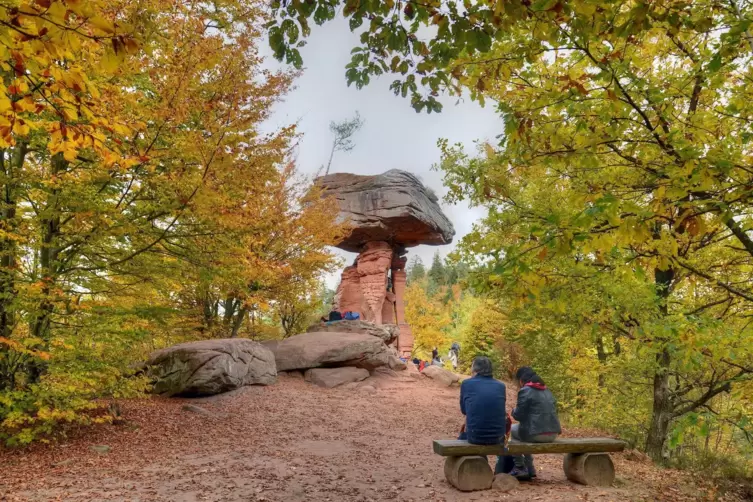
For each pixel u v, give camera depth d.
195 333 19.42
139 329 9.56
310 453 8.49
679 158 3.46
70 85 2.82
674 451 9.87
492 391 5.95
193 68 7.74
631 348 9.59
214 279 10.46
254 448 8.69
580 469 6.12
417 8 3.15
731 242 6.95
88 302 8.88
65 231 9.25
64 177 8.00
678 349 6.05
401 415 13.93
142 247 9.48
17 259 9.16
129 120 6.44
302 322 26.08
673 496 5.90
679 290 8.64
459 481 5.80
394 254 35.06
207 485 6.24
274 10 3.26
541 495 5.58
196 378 13.19
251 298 16.58
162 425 10.09
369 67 3.75
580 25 3.10
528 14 3.00
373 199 31.52
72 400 8.23
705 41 4.79
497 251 3.47
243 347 15.40
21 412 7.73
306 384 17.45
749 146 5.12
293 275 19.92
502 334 29.94
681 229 3.21
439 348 46.06
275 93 9.29
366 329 23.03
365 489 6.23
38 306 8.24
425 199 33.94
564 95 3.79
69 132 3.22
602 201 2.67
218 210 8.49
